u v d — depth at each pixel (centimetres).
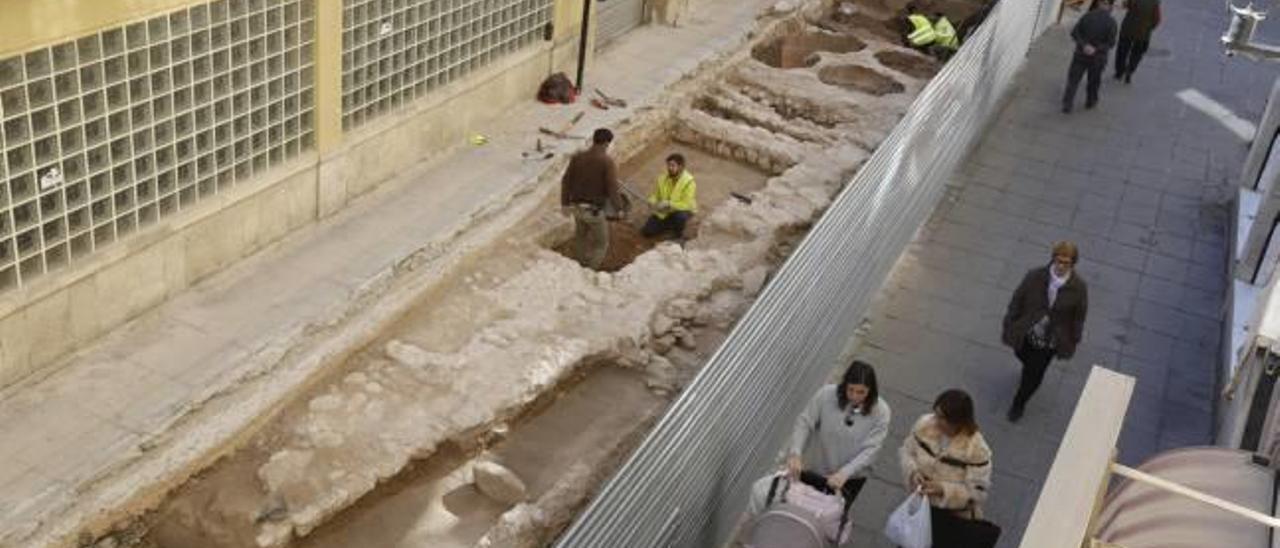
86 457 805
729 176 1442
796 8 1828
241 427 883
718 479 786
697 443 713
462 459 936
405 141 1201
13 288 844
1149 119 1838
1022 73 1945
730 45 1648
